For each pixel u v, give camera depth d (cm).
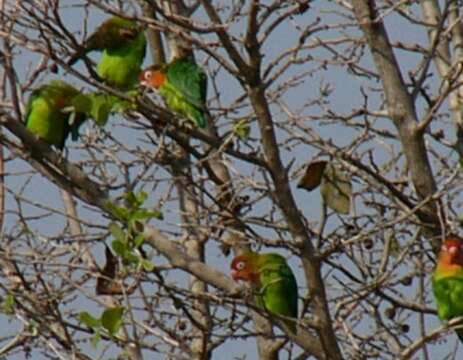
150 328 1305
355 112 1431
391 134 1474
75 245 1395
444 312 1398
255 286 1378
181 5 1546
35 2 1267
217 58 1248
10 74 1408
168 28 1240
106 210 1348
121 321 1189
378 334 1370
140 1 1486
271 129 1265
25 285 1330
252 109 1348
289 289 1376
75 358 1283
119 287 1265
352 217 1373
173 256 1343
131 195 1198
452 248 1390
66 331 1295
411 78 1449
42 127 1439
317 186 1345
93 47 1476
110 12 1245
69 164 1396
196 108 1462
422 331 1327
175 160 1428
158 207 1345
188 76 1469
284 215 1280
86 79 1289
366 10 1441
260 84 1254
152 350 1267
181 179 1369
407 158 1435
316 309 1267
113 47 1474
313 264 1275
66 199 1497
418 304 1378
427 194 1421
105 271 1270
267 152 1273
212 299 1240
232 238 1458
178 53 1521
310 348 1298
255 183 1360
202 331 1265
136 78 1484
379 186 1430
